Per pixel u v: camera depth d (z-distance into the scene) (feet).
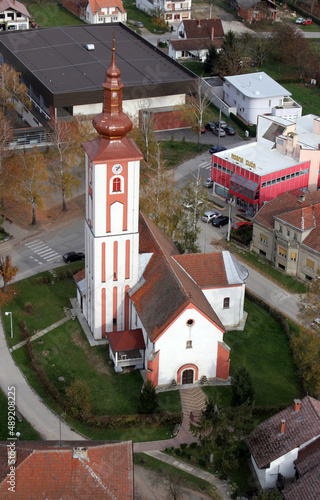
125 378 302.45
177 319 282.36
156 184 387.55
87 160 290.15
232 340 328.70
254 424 254.88
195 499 248.32
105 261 302.04
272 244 392.27
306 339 294.25
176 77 530.27
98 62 545.03
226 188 451.12
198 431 253.03
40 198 409.69
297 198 396.16
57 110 514.68
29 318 337.31
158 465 261.65
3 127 444.96
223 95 591.37
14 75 508.12
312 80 639.35
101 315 315.37
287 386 304.30
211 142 528.63
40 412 284.20
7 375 302.45
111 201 289.33
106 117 276.00
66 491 208.64
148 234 327.67
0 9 638.94
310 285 319.88
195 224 385.70
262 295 367.86
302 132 479.82
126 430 277.23
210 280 323.78
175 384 296.92
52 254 390.63
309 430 251.39
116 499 209.97
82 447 215.51
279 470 251.19
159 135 534.37
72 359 311.88
